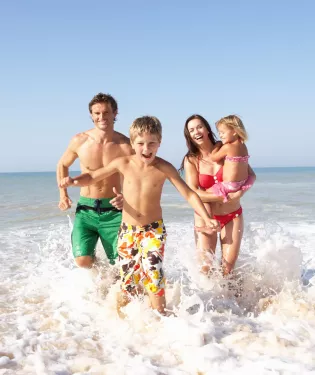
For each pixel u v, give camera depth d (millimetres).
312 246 7566
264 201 16812
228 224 4992
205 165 5102
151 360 3127
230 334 3506
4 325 3875
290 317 3957
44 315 4172
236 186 4879
